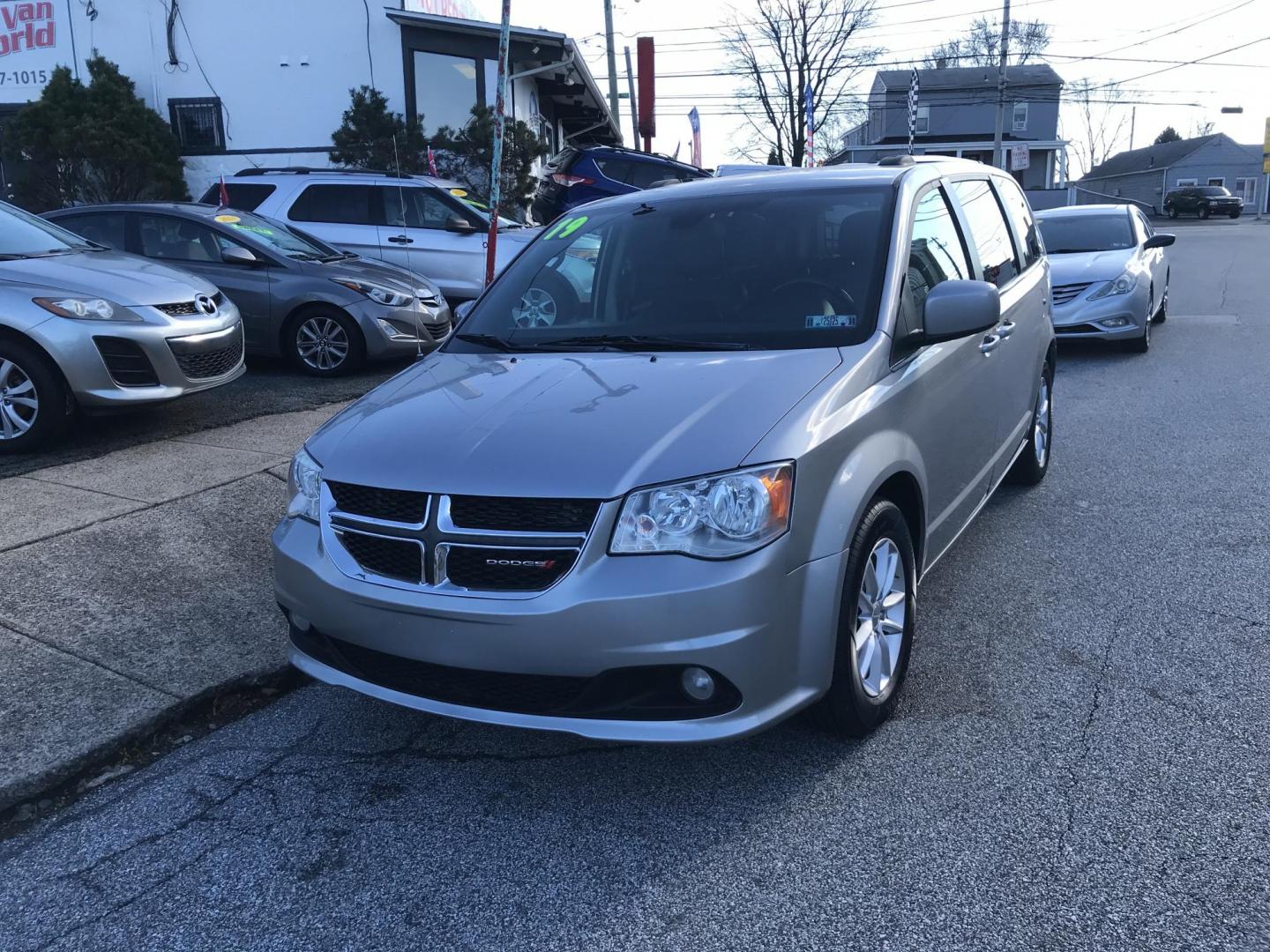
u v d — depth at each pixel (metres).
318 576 3.20
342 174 12.38
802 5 42.28
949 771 3.25
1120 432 7.67
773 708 2.96
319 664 3.39
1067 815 2.99
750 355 3.50
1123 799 3.06
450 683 3.04
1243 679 3.78
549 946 2.57
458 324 4.37
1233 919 2.53
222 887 2.85
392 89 19.41
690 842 2.96
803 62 43.09
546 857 2.92
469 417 3.28
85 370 6.32
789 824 3.02
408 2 19.09
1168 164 72.12
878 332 3.58
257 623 4.39
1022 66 57.38
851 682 3.22
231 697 3.92
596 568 2.84
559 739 3.58
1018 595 4.66
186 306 7.00
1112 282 10.82
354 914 2.72
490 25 18.98
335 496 3.23
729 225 4.20
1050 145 55.88
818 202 4.18
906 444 3.50
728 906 2.68
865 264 3.82
